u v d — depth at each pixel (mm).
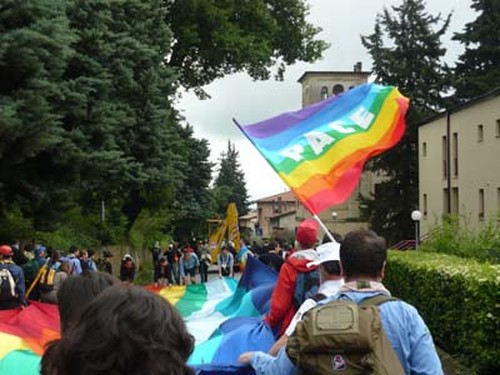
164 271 33406
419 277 14234
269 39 39094
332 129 9133
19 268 14008
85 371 2145
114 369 2145
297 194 8547
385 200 55438
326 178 8727
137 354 2154
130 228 40844
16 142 16844
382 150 9203
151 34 26266
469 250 18109
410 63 56219
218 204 83500
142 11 25016
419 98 54750
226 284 14844
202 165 75500
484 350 10156
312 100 93250
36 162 19297
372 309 3812
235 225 54781
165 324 2215
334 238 7879
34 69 16922
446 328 12328
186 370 2252
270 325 6766
